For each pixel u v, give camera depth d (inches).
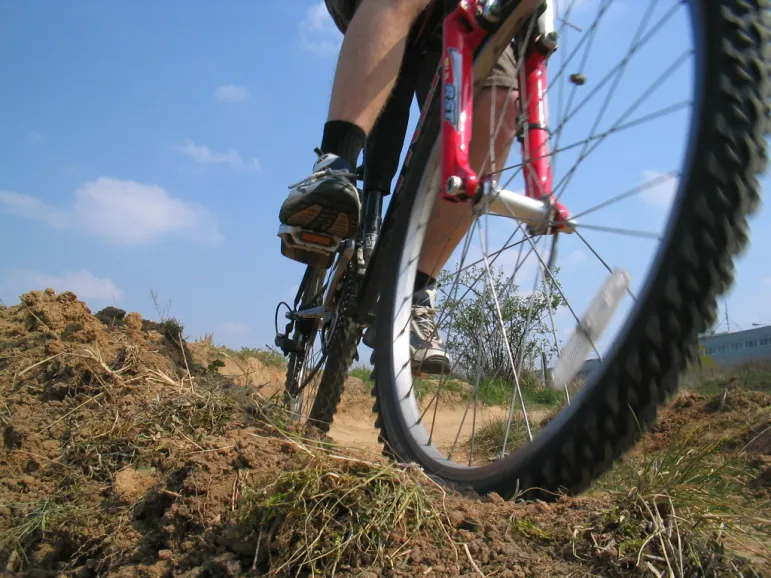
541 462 55.5
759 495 69.2
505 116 73.7
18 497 74.3
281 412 86.6
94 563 61.4
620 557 47.6
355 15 89.0
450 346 80.4
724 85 45.3
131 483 69.5
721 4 46.8
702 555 48.1
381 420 79.0
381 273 89.6
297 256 97.8
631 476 68.0
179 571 54.7
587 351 53.6
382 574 48.3
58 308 120.3
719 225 44.0
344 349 102.3
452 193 64.5
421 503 53.2
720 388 132.0
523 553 49.5
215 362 115.5
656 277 46.6
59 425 86.7
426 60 96.4
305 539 50.1
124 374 95.8
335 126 86.8
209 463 63.4
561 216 60.6
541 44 67.7
